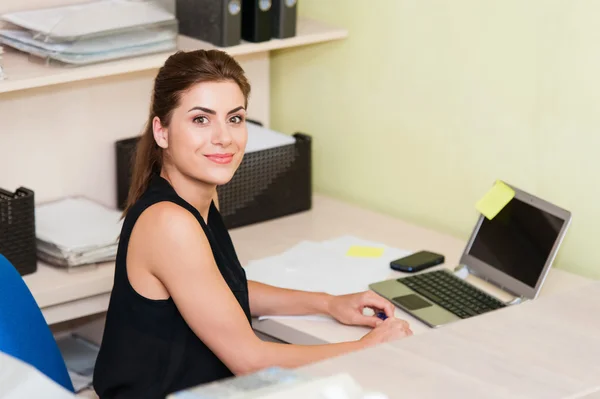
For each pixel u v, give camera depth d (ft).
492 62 9.00
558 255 8.89
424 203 9.95
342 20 10.23
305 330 7.68
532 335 5.67
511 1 8.72
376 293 8.09
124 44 8.75
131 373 6.94
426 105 9.66
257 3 9.45
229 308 6.68
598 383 5.11
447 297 8.11
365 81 10.18
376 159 10.31
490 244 8.54
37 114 9.37
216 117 6.82
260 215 9.96
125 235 6.88
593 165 8.45
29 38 8.72
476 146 9.33
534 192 8.95
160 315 6.84
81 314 8.57
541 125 8.75
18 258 8.39
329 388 4.25
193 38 9.73
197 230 6.69
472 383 4.99
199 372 7.03
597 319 5.97
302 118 11.00
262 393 4.16
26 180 9.49
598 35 8.15
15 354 6.67
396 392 4.83
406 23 9.63
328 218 10.13
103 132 9.85
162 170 7.20
